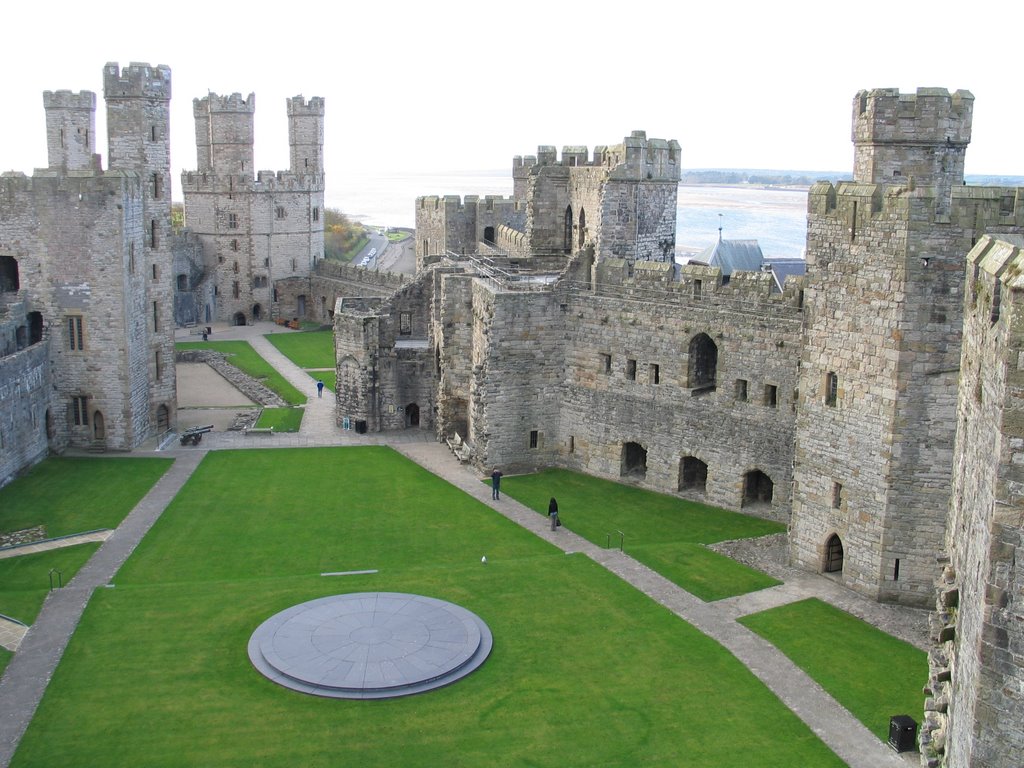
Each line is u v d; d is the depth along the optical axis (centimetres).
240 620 4194
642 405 6075
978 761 2100
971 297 2545
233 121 12750
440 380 7162
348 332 7431
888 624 4169
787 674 3769
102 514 5597
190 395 8812
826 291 4438
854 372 4362
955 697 2400
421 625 4091
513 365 6369
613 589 4531
